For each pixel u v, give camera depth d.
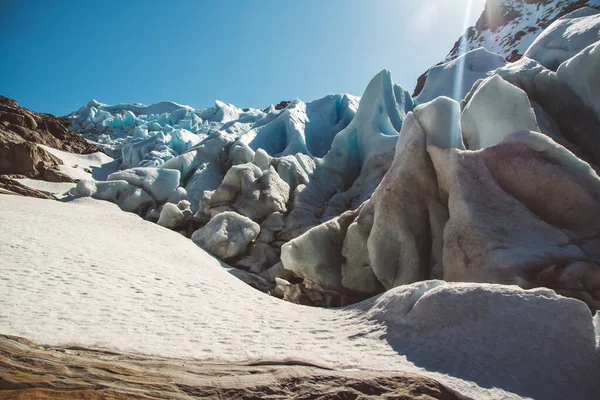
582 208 6.63
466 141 11.00
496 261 6.05
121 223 15.16
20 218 11.47
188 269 9.49
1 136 30.22
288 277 13.54
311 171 22.27
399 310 4.70
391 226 8.72
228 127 37.38
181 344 3.90
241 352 3.77
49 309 4.55
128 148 38.72
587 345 3.35
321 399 2.67
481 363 3.36
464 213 7.02
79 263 7.35
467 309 3.99
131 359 3.25
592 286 5.14
